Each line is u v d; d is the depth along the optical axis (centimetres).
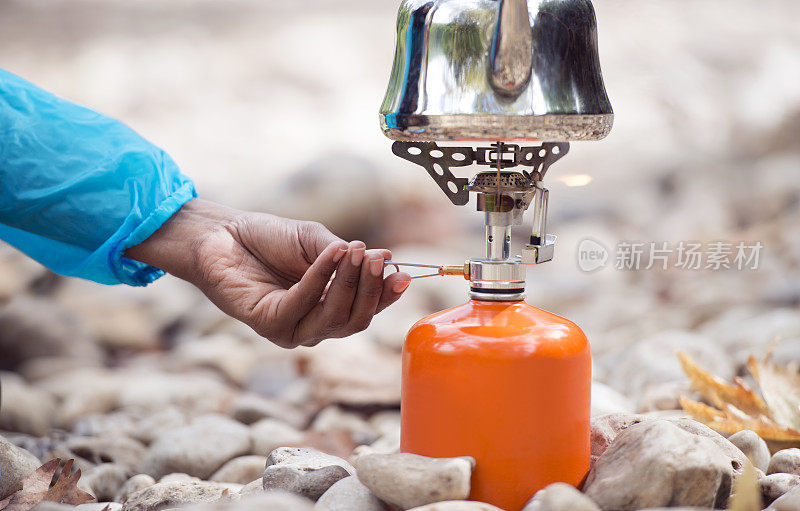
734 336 281
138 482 182
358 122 782
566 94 129
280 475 146
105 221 163
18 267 418
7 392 252
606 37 537
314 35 1022
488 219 139
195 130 776
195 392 282
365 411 262
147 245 162
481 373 131
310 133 760
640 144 517
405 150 143
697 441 132
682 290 378
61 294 415
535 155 142
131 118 814
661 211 475
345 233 488
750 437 162
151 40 1021
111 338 365
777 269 375
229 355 327
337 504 134
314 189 485
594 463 141
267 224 158
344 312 142
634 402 229
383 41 1002
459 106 127
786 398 188
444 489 126
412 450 137
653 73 530
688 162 507
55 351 335
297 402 285
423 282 410
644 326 336
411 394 137
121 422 252
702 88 529
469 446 132
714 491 128
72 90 885
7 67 940
